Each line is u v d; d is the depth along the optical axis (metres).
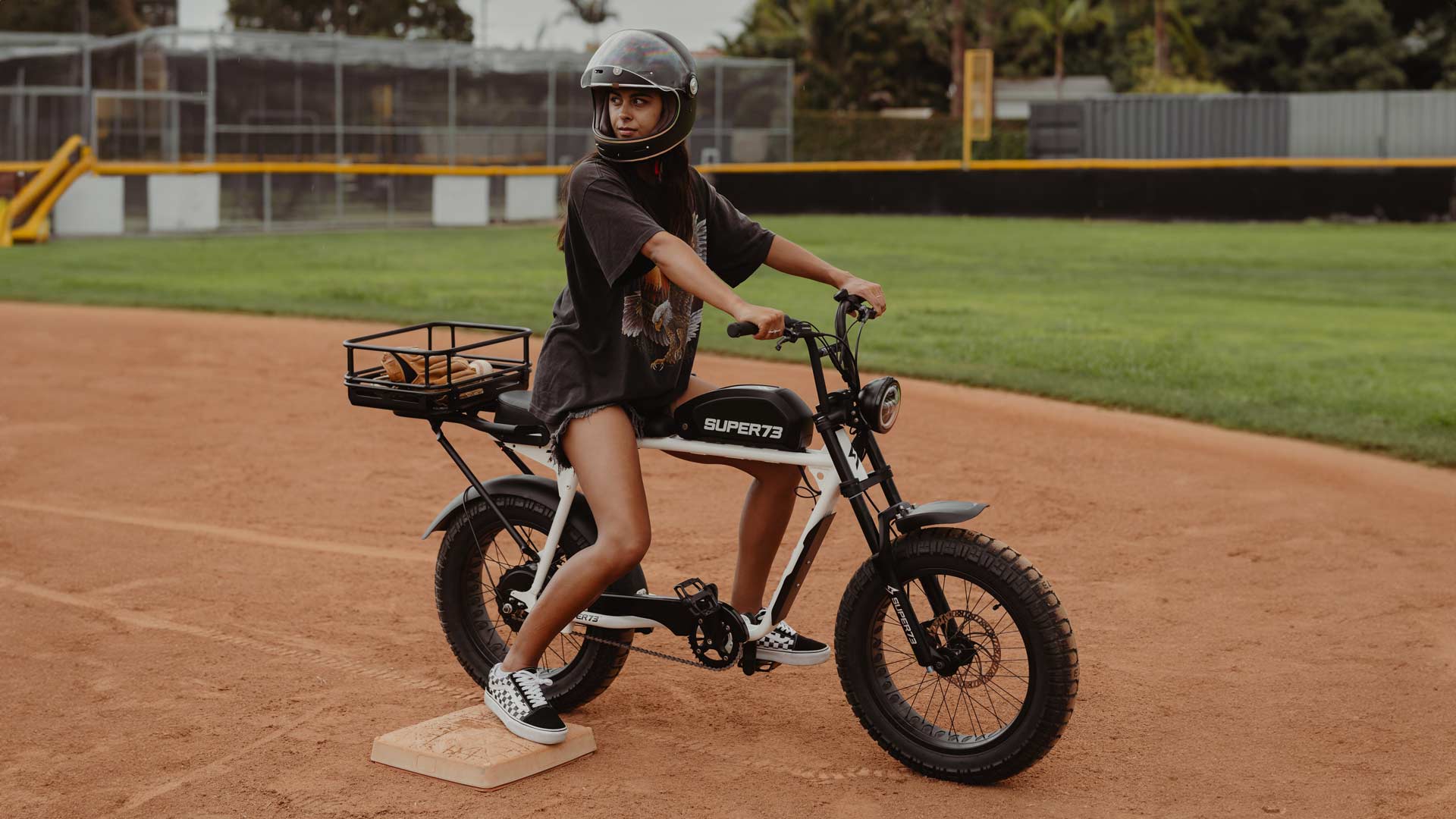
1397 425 8.30
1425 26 51.59
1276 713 4.15
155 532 6.19
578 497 3.96
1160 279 18.00
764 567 3.92
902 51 55.97
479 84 30.00
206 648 4.71
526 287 16.44
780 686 4.40
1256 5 50.91
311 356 11.23
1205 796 3.59
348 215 28.81
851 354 3.61
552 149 31.16
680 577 5.48
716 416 3.69
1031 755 3.52
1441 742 3.93
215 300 14.62
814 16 54.44
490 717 3.93
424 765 3.68
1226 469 7.34
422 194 29.45
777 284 16.98
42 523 6.32
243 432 8.36
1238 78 52.56
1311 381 9.98
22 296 15.20
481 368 4.02
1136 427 8.45
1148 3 51.53
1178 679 4.42
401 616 5.07
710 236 3.81
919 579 3.65
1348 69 50.19
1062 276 18.38
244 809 3.48
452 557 4.25
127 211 26.19
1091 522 6.32
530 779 3.68
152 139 26.30
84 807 3.49
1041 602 3.44
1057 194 29.81
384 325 12.89
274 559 5.78
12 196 25.11
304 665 4.55
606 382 3.62
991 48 52.91
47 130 26.41
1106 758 3.83
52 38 29.19
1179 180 28.91
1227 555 5.81
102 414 8.91
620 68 3.40
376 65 28.55
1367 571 5.58
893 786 3.65
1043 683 3.46
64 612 5.08
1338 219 28.42
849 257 20.98
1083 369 10.54
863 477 3.60
